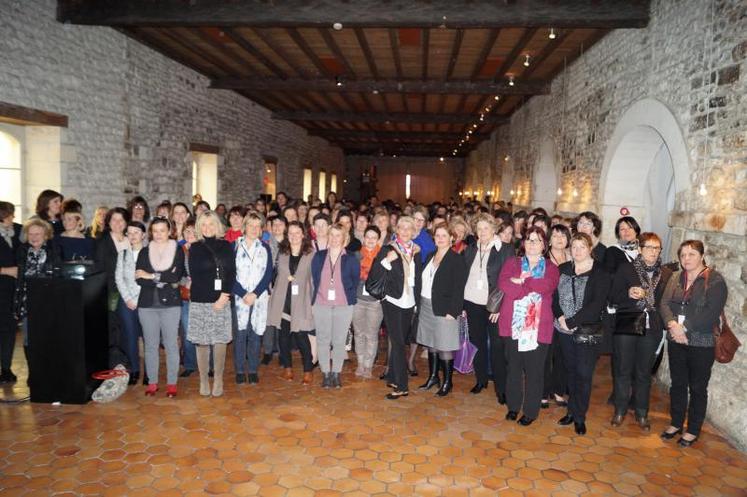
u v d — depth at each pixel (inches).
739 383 152.4
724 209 163.9
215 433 149.6
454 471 132.4
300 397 178.1
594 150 290.5
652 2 219.9
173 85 358.0
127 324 184.7
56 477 125.3
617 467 136.6
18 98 225.5
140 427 152.2
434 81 395.2
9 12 219.6
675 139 197.2
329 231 183.5
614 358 161.8
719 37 169.8
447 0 232.4
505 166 596.1
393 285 173.9
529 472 133.0
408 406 172.6
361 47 312.3
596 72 289.6
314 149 807.7
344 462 135.3
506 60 328.8
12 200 244.8
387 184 1128.2
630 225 167.9
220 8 243.6
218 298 172.9
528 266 157.3
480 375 186.9
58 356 165.6
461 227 214.8
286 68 373.1
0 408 162.9
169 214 248.7
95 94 275.9
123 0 245.8
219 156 440.8
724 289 140.3
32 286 163.2
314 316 183.9
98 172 279.9
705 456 143.6
